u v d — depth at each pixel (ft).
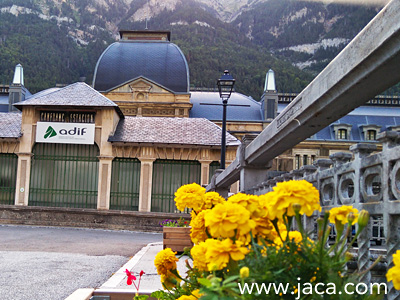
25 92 221.05
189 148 113.39
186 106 189.67
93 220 101.81
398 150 10.89
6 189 112.68
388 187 11.40
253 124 196.65
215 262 5.89
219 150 113.60
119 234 85.10
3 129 114.83
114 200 112.78
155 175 114.01
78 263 36.68
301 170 18.92
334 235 22.56
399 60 12.23
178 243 41.83
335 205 14.69
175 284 9.86
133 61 216.54
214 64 412.57
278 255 5.87
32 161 113.80
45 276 28.96
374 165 12.25
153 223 100.53
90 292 16.02
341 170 14.26
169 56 217.15
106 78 215.72
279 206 5.96
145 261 36.94
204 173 112.78
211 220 6.08
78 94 115.55
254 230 6.64
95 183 113.60
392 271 5.51
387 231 11.40
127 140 112.06
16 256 41.16
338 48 549.13
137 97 191.62
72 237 71.31
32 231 83.61
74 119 114.11
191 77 403.75
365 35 12.87
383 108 207.10
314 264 5.77
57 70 411.13
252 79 407.23
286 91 402.52
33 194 112.88
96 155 114.42
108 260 39.55
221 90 57.62
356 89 14.92
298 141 25.17
